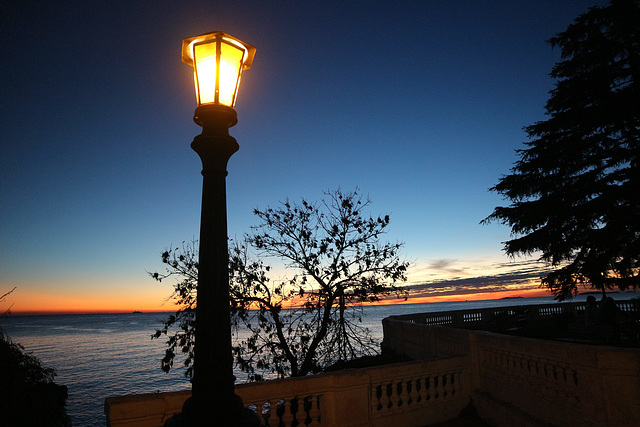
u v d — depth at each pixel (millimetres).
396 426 6418
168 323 11102
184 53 3127
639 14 17094
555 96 19609
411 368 6809
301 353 11977
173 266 11430
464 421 6992
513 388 6445
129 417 4301
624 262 15586
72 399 34219
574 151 18500
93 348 83812
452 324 21250
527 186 19953
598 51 18234
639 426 4281
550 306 23219
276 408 5516
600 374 4598
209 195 2758
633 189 15836
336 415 5746
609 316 13023
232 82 2955
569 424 5133
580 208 17266
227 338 2588
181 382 40969
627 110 16656
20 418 4637
